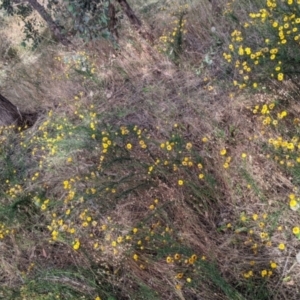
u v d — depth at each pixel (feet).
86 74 16.12
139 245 9.34
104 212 10.42
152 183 10.41
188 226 9.30
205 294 8.13
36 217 11.39
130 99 14.66
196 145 11.19
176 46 15.46
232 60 12.66
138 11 21.54
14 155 14.73
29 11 22.95
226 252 8.64
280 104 10.36
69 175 12.12
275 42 11.37
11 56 24.13
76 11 16.40
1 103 16.66
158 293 8.53
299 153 8.84
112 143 11.95
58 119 14.57
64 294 9.08
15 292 9.51
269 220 8.54
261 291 7.86
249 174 9.16
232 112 11.01
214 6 16.72
